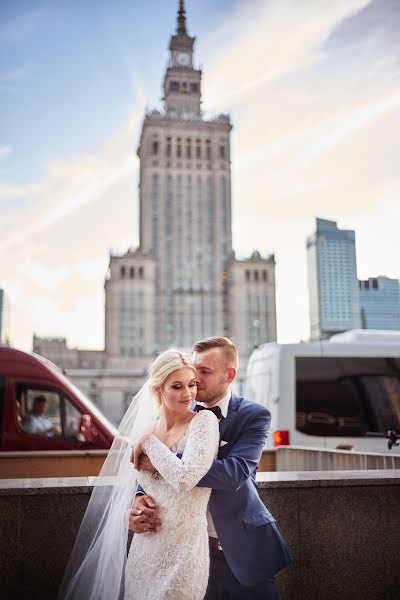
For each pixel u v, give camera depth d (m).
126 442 3.31
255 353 12.78
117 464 3.41
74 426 10.23
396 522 4.38
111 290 138.75
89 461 8.03
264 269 141.50
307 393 11.30
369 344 11.73
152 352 136.50
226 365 3.22
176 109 163.62
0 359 10.29
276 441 11.09
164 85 168.75
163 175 146.12
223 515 3.01
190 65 167.25
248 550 2.96
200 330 140.12
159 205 144.75
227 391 3.25
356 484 4.34
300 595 4.17
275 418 11.23
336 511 4.30
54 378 10.35
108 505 3.31
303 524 4.25
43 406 10.22
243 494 3.04
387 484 4.39
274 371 11.51
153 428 3.09
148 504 2.85
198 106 164.75
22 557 3.91
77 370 113.06
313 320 92.56
